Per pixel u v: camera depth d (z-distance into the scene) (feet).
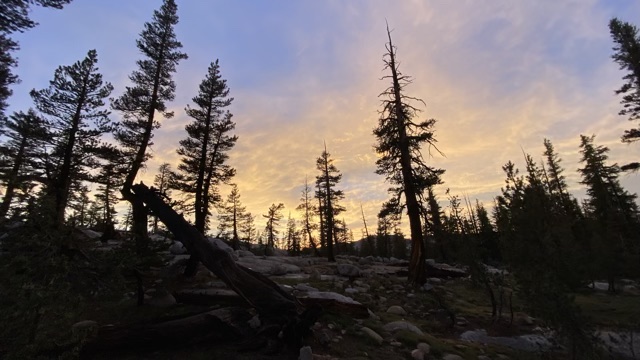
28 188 18.78
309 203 168.96
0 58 57.72
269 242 191.93
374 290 49.39
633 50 81.76
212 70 64.80
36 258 15.67
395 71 66.90
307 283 53.11
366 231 204.54
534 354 29.09
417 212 59.26
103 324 26.91
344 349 24.31
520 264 30.76
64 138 75.25
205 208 63.46
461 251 44.60
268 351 22.33
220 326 24.02
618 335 31.83
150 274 34.06
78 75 73.46
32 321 14.24
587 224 85.92
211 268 27.78
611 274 55.83
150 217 40.96
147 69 72.54
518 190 37.60
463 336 34.06
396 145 63.10
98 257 23.82
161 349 22.44
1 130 79.92
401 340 27.68
